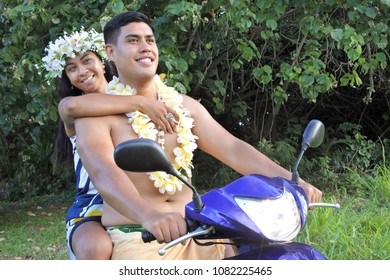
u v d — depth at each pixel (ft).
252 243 7.09
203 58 25.07
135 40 9.28
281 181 7.38
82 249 8.77
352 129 35.73
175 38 21.39
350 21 23.00
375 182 26.03
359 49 20.34
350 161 31.17
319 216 16.34
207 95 29.45
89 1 20.38
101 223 9.48
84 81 12.28
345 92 34.60
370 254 14.69
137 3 19.43
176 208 9.10
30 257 20.30
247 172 9.52
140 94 9.53
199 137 9.83
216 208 6.70
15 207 31.68
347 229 16.96
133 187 7.73
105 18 18.11
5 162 36.50
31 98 22.72
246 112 31.09
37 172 35.50
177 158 9.17
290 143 32.89
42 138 27.53
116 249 8.66
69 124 9.86
